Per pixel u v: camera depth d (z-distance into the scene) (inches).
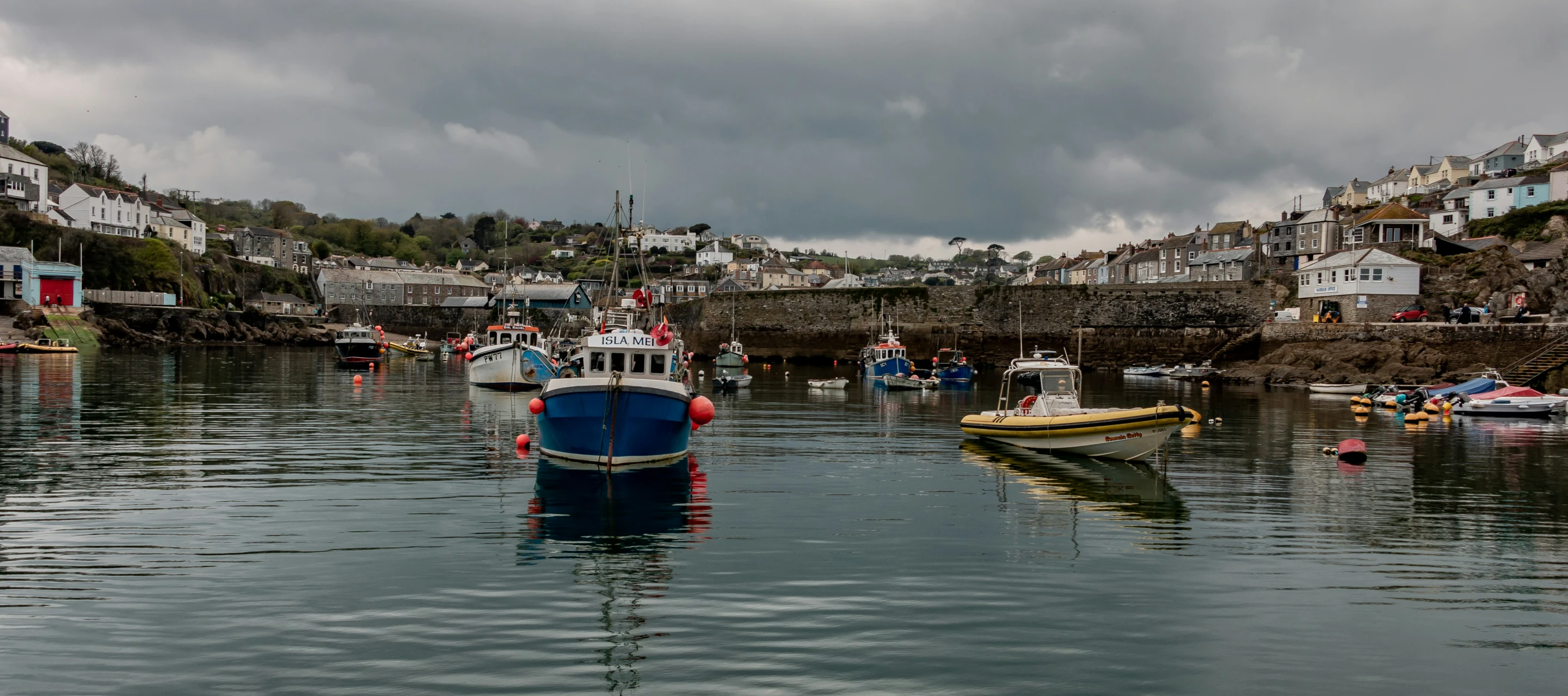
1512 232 2945.4
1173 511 632.4
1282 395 1785.2
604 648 361.1
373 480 698.2
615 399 746.2
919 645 369.4
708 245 6678.2
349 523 557.0
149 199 4921.3
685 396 777.6
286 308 4451.3
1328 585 460.4
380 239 6860.2
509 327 1961.1
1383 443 1039.0
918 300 3070.9
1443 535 569.6
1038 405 947.3
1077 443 866.1
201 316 3363.7
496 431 1008.9
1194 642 379.2
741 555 496.4
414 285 4926.2
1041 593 438.6
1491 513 639.8
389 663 343.0
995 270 7504.9
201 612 392.8
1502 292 2305.6
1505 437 1096.8
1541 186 3139.8
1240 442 1038.4
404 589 427.8
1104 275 4453.7
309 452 835.4
